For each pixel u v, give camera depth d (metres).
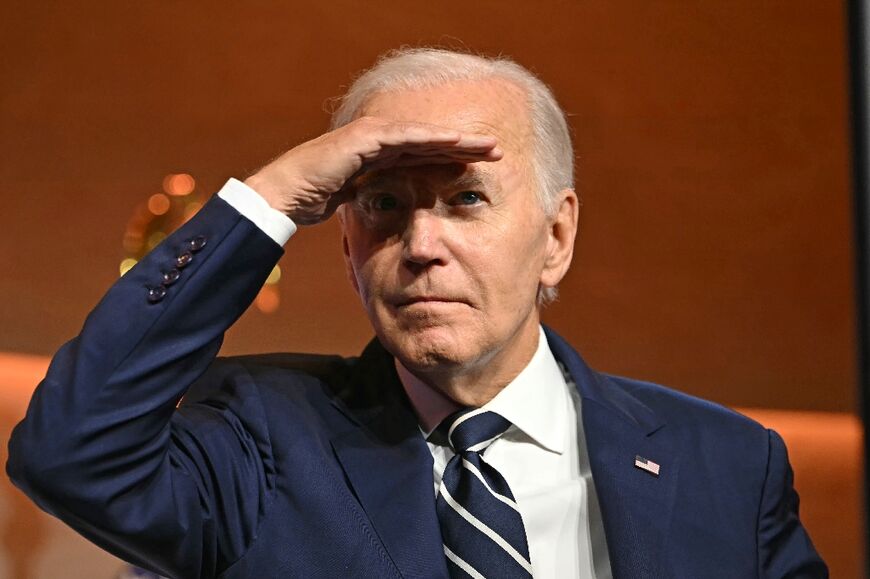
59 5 18.14
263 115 18.02
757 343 16.33
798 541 5.03
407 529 4.52
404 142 4.24
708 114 17.33
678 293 16.62
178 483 4.24
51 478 3.92
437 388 4.86
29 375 14.80
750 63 17.36
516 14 17.73
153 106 18.02
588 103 17.45
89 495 3.96
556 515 4.82
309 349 15.76
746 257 16.78
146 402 4.03
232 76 18.08
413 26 17.98
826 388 15.98
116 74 18.08
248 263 4.20
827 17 17.22
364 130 4.28
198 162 17.84
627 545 4.62
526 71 4.96
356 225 4.61
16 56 18.05
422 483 4.66
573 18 17.59
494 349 4.58
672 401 5.36
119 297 4.10
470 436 4.77
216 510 4.43
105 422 3.95
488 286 4.49
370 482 4.63
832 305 16.55
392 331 4.53
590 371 5.31
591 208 17.02
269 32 18.09
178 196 17.19
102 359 4.01
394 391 4.95
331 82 18.06
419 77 4.73
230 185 4.27
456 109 4.60
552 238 4.97
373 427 4.85
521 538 4.51
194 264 4.15
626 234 16.92
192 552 4.26
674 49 17.45
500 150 4.39
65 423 3.93
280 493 4.54
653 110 17.39
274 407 4.76
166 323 4.08
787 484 5.13
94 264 17.20
